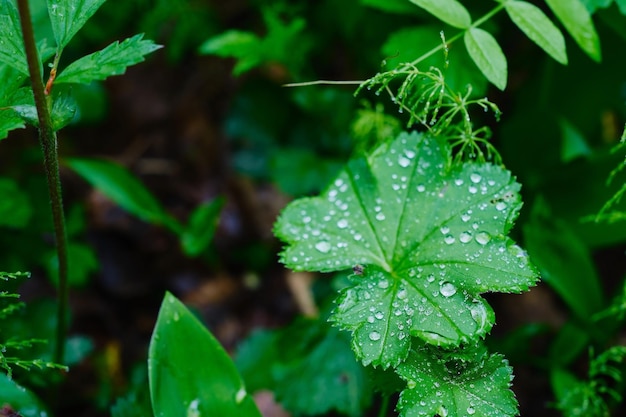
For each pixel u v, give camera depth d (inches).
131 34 28.7
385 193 21.1
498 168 20.9
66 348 23.8
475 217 20.7
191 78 32.2
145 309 28.4
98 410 25.8
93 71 20.2
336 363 24.0
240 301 28.4
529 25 21.8
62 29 20.4
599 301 24.8
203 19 28.5
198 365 21.1
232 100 29.0
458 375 20.2
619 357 23.5
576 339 25.1
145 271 28.8
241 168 28.8
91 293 28.2
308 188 27.1
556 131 25.1
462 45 23.0
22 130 29.0
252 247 29.0
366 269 20.7
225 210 29.6
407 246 20.8
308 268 20.7
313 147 28.1
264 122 28.8
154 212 26.4
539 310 27.3
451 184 21.0
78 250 26.5
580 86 25.8
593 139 26.6
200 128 31.4
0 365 22.1
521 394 26.2
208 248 28.5
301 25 26.0
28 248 26.1
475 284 20.2
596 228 25.0
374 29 26.5
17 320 23.7
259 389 24.5
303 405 23.8
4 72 20.9
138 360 27.4
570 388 24.6
